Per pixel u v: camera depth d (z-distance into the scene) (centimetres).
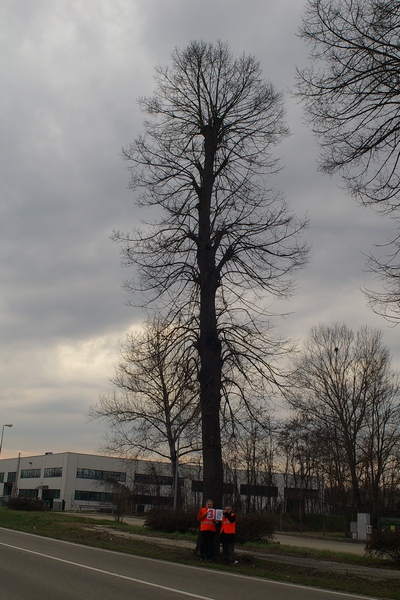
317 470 5291
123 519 4159
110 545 1808
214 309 1708
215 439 1617
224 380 1650
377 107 1141
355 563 1767
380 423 4412
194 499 4909
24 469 8856
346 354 4456
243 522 2483
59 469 7869
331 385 4441
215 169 1853
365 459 4322
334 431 4438
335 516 5800
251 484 6256
